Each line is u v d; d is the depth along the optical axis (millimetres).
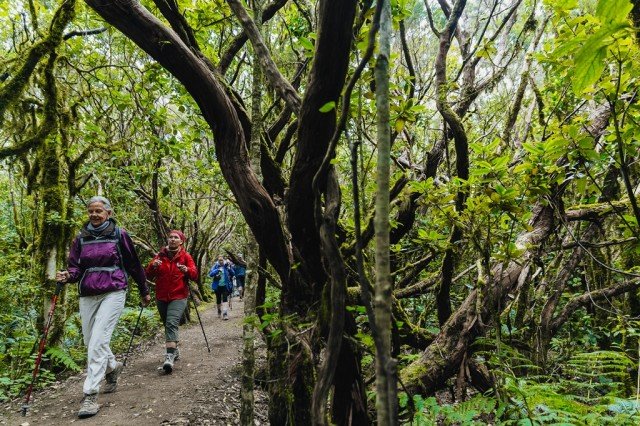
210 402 4641
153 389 5070
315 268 2232
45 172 6527
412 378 2984
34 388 5293
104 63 7230
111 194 9367
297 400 2266
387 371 931
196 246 17266
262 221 2230
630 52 2025
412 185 2895
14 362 5930
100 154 8734
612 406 2693
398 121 2393
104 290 4340
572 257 4707
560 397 2709
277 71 2068
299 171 1952
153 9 5078
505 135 4617
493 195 2525
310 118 1826
